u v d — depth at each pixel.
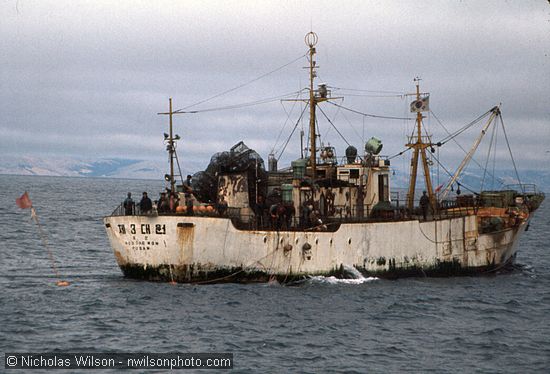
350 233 114.31
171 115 113.38
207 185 118.00
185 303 96.31
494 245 132.88
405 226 120.44
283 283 110.00
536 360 77.38
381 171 130.62
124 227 106.62
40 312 91.38
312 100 126.88
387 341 83.12
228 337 82.06
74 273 125.00
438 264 124.94
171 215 104.06
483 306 103.69
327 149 130.00
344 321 91.06
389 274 119.00
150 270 106.31
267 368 72.31
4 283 112.56
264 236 107.81
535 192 147.88
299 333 84.75
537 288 120.75
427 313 97.62
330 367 73.19
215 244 105.19
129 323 86.81
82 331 83.19
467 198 138.12
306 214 112.88
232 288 105.00
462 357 77.88
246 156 116.75
